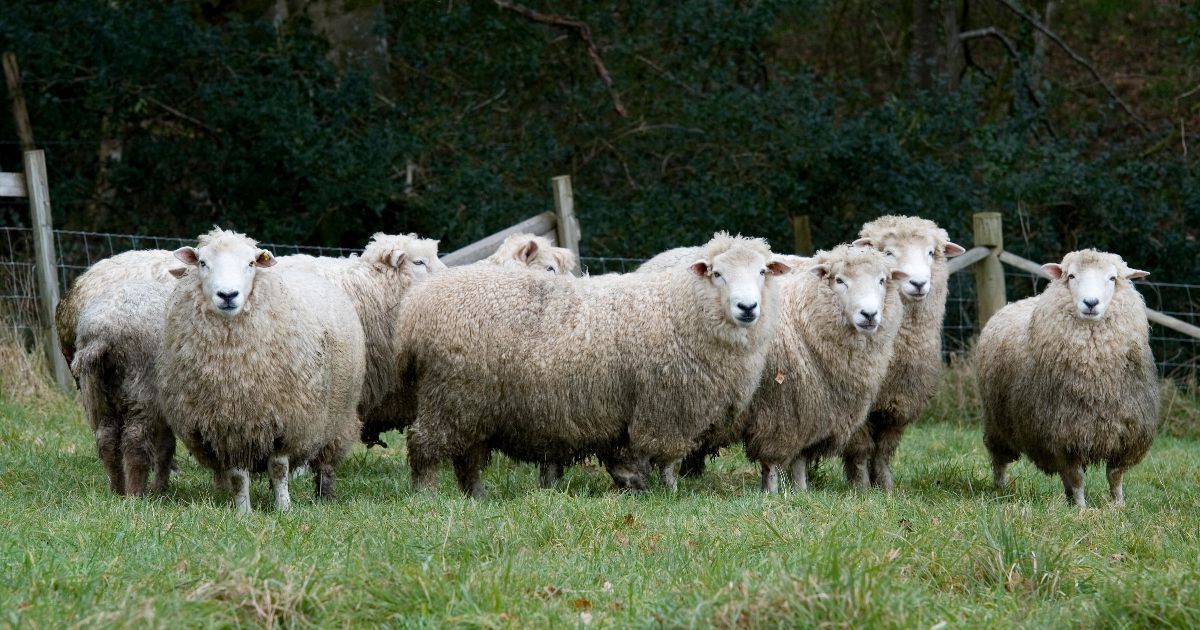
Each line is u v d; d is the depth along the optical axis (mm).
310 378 10008
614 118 25000
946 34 29891
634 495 10758
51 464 12078
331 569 7055
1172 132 27625
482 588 6957
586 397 11086
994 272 18531
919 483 13219
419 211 23953
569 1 25078
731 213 22953
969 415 18406
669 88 24688
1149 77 33000
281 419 9867
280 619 6559
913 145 24578
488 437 11445
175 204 23750
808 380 11773
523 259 13930
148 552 7625
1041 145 25547
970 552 7730
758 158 24141
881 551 7750
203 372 9578
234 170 22766
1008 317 12859
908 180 23344
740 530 8555
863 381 11875
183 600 6473
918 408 12891
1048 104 30031
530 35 24453
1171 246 23438
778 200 23656
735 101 23562
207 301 9531
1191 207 23750
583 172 25531
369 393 12672
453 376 11203
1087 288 11227
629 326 11055
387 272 12859
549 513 8828
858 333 11695
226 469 10016
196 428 9773
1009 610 7039
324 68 22578
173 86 22828
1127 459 11781
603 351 11023
